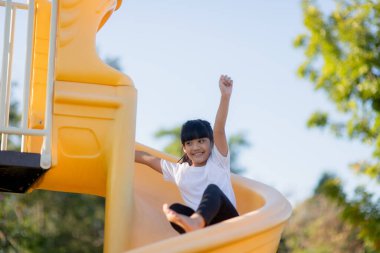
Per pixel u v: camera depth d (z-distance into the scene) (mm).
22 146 5777
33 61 5980
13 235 11055
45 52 6008
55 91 5098
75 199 16234
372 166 11039
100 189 5539
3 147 5535
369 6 10883
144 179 6012
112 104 5152
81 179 5391
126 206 5043
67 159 5180
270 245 4848
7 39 4961
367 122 10898
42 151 4988
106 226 5078
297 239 18062
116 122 5156
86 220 16484
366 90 10695
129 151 5125
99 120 5164
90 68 5211
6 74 4910
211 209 4496
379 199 11039
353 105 10828
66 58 5191
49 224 15781
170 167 5418
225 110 5113
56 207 15805
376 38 10836
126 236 5004
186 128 5145
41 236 13312
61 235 15891
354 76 10742
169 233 5203
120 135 5129
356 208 11047
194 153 5129
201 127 5129
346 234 16625
